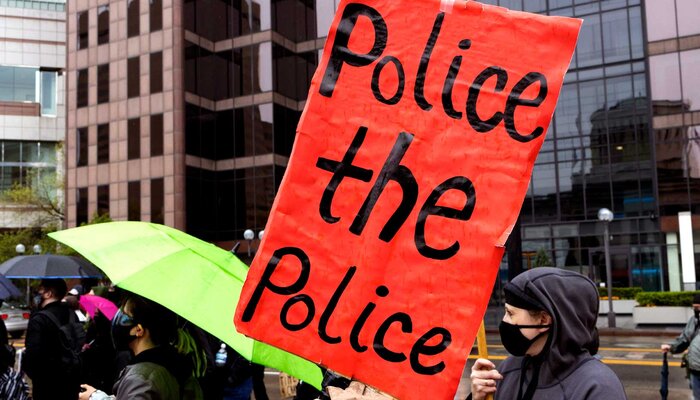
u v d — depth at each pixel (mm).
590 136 30781
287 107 36938
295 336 2377
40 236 37562
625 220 29641
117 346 2902
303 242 2412
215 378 4113
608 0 30578
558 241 31000
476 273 2361
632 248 29312
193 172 35250
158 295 2729
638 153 29734
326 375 3230
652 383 10969
